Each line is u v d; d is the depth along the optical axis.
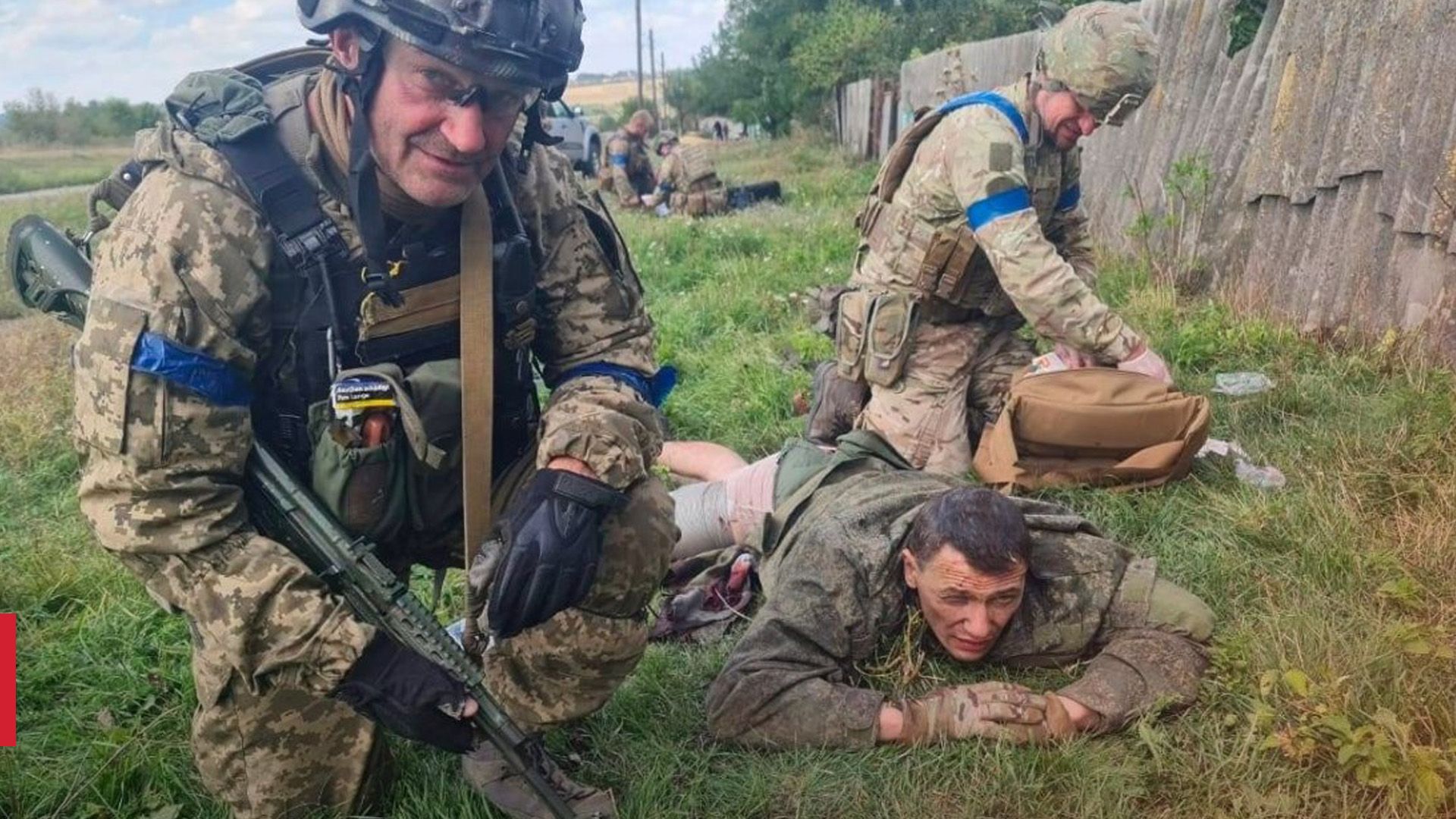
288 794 2.26
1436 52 4.55
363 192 1.89
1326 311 5.00
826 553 2.71
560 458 2.06
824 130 25.25
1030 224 3.61
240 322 1.94
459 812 2.38
